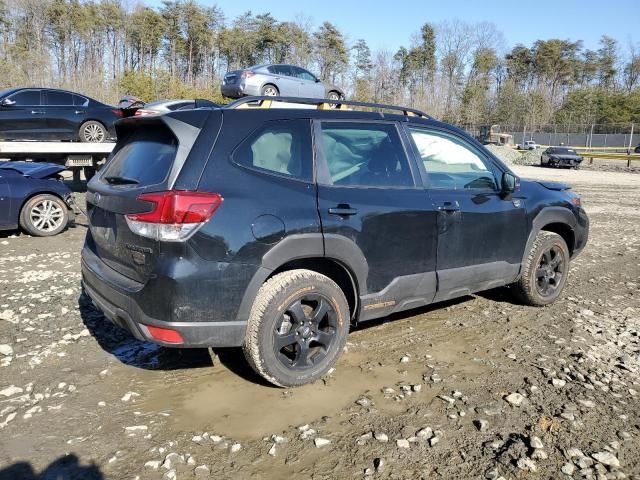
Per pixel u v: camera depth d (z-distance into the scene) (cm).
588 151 5466
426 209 392
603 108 8131
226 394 341
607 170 3244
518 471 267
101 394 340
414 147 408
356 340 430
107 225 342
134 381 357
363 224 357
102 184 364
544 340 434
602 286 603
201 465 270
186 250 296
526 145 5350
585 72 9719
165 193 298
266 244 317
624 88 9581
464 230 419
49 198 844
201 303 303
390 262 376
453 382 360
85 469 267
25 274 611
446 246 408
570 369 380
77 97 1202
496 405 330
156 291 299
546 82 9306
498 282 463
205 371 372
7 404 326
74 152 1112
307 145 355
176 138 320
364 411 322
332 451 283
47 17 6194
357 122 382
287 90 1703
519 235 470
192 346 308
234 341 319
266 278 324
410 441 292
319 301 348
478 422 309
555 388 352
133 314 310
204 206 300
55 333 436
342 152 370
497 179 466
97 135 1222
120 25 6669
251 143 332
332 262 361
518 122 7819
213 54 7506
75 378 361
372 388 350
